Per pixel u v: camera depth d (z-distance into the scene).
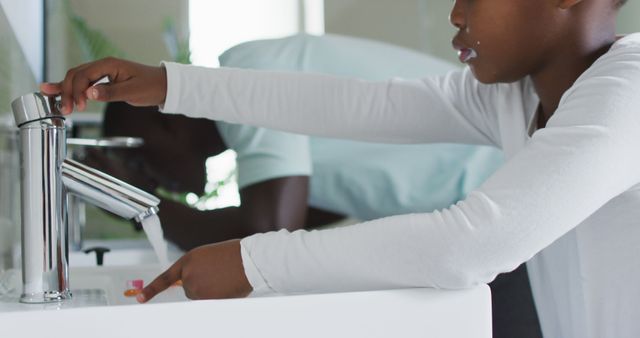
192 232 1.48
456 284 0.57
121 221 1.76
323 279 0.59
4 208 0.97
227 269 0.60
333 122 0.89
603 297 0.73
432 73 1.87
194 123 1.61
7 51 0.98
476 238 0.56
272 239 0.60
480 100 0.89
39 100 0.62
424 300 0.57
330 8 2.26
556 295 0.80
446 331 0.57
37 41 1.52
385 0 2.32
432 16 2.35
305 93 0.87
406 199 1.70
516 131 0.82
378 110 0.89
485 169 1.76
